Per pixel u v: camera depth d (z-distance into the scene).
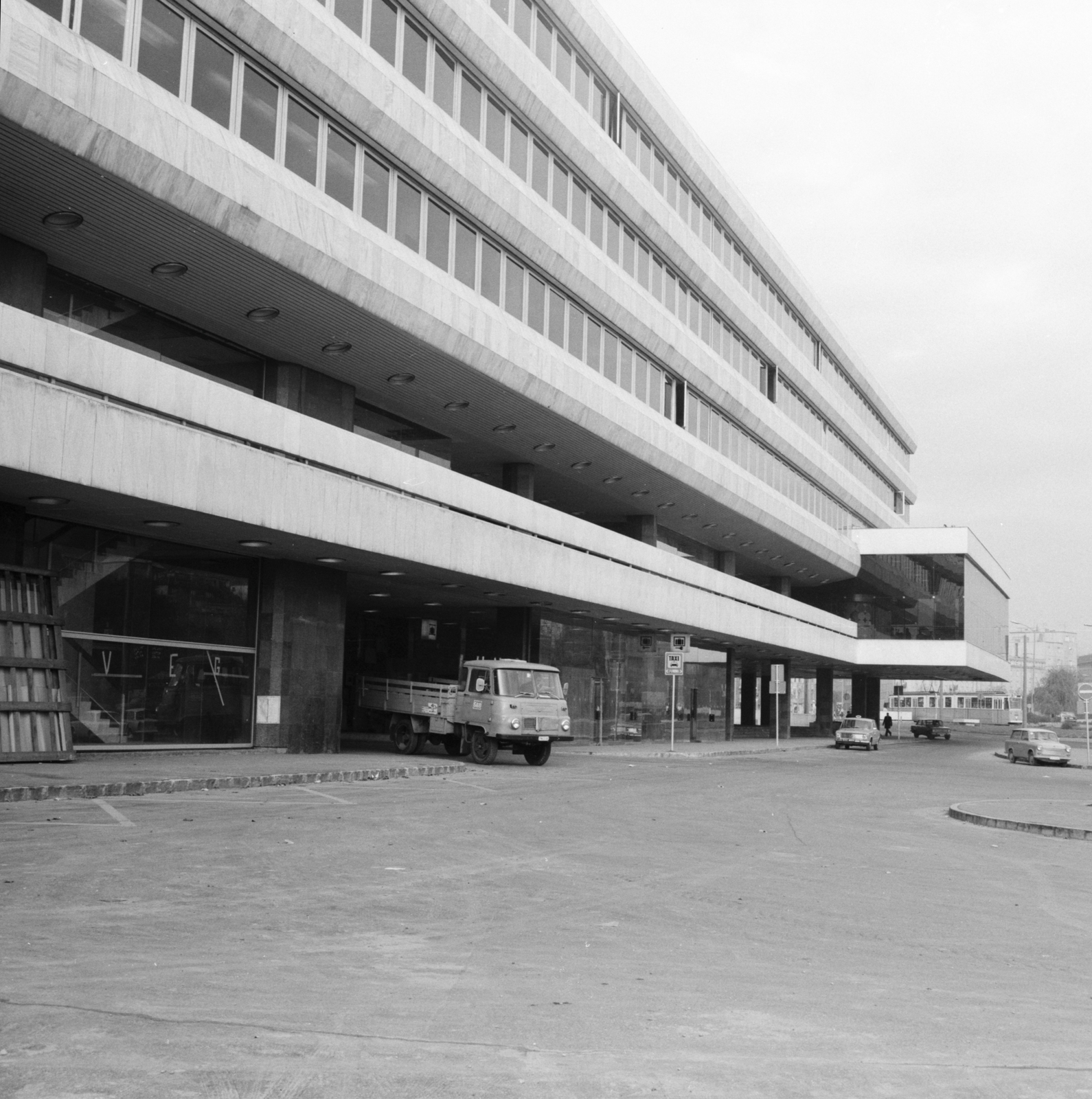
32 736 19.03
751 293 54.19
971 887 11.94
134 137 17.78
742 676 69.25
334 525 23.75
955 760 49.91
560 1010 6.26
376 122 24.44
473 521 29.20
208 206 19.44
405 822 14.71
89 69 16.97
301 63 22.14
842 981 7.36
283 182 21.53
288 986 6.47
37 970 6.55
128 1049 5.19
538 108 31.84
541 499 46.81
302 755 25.84
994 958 8.39
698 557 57.81
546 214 31.98
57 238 19.98
